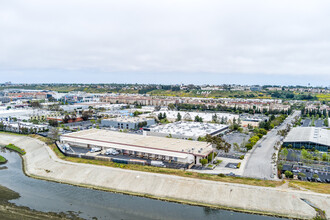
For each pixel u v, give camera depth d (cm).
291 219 8600
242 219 8575
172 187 10462
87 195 10294
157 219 8556
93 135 17162
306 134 18962
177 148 13962
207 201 9612
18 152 16500
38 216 8650
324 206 8906
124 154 14725
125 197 10131
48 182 11612
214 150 14888
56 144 16425
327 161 13975
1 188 10844
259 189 9919
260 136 19812
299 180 10931
